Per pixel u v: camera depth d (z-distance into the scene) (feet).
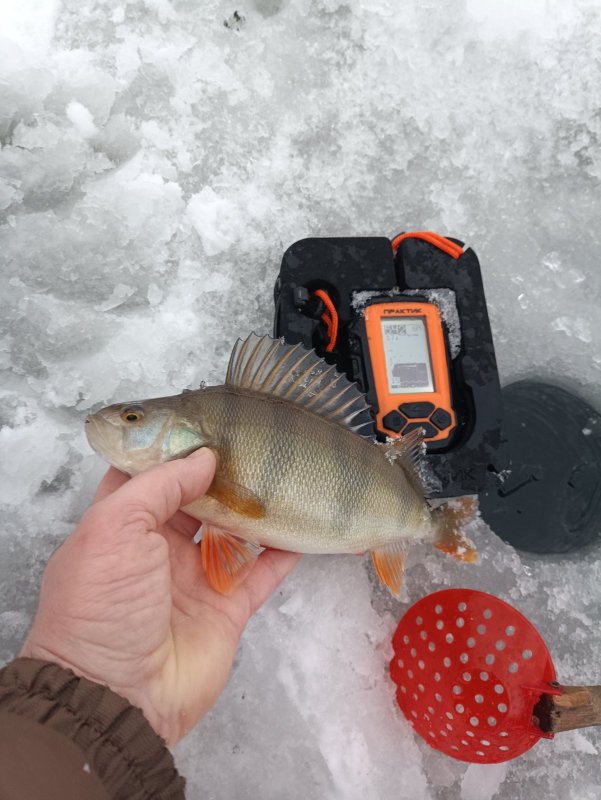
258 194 1.84
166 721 1.13
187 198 1.82
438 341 1.55
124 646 1.06
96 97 1.79
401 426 1.51
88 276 1.75
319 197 1.87
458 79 1.94
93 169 1.78
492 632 1.49
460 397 1.58
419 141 1.93
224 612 1.32
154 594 1.09
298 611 1.65
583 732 1.69
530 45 1.95
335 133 1.90
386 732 1.60
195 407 1.25
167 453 1.23
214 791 1.51
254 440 1.25
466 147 1.94
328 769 1.55
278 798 1.52
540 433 1.87
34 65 1.76
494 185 1.95
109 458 1.24
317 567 1.68
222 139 1.85
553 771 1.65
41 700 0.93
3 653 1.53
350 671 1.63
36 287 1.72
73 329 1.72
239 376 1.32
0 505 1.60
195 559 1.37
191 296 1.78
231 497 1.24
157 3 1.83
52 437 1.65
